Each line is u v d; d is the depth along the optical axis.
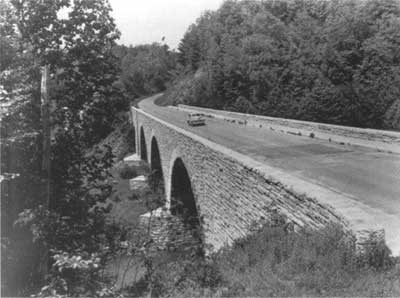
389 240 9.59
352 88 59.50
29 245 9.12
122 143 73.00
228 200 17.97
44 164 9.06
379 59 60.66
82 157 9.92
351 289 7.74
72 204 9.56
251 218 15.25
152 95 137.62
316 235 9.79
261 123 45.44
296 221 11.95
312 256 9.03
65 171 9.84
